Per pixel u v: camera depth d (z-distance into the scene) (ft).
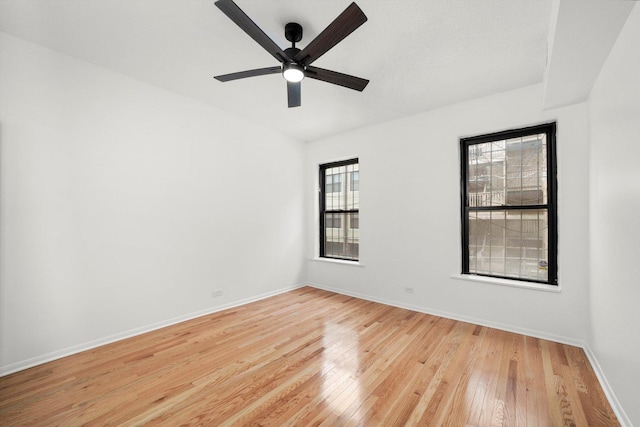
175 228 9.82
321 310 11.16
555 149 8.71
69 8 5.79
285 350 7.78
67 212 7.52
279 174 13.74
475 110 9.84
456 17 5.91
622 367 5.04
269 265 13.19
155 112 9.29
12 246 6.71
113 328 8.33
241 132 11.97
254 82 9.05
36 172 7.04
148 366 6.94
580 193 7.89
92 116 7.95
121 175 8.53
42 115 7.13
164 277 9.52
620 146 5.17
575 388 6.01
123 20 6.16
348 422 5.06
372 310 11.15
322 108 10.85
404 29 6.31
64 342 7.43
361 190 12.94
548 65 6.32
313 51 5.84
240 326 9.50
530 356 7.36
